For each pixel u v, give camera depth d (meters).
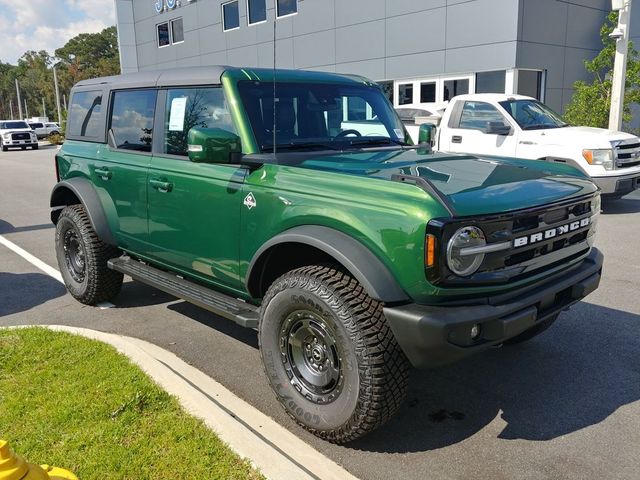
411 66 18.91
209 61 26.45
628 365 4.25
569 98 18.11
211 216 3.89
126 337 4.70
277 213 3.42
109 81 5.17
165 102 4.45
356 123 4.49
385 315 2.92
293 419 3.41
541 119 10.67
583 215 3.49
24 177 18.19
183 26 27.48
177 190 4.14
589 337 4.75
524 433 3.39
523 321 3.04
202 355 4.46
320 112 4.27
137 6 30.12
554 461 3.12
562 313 5.29
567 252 3.41
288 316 3.31
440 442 3.31
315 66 21.92
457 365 4.28
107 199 4.97
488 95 11.12
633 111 17.77
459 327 2.82
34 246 8.32
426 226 2.78
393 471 3.04
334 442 3.25
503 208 2.99
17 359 4.05
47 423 3.25
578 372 4.15
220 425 3.22
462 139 11.08
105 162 4.96
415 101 19.16
